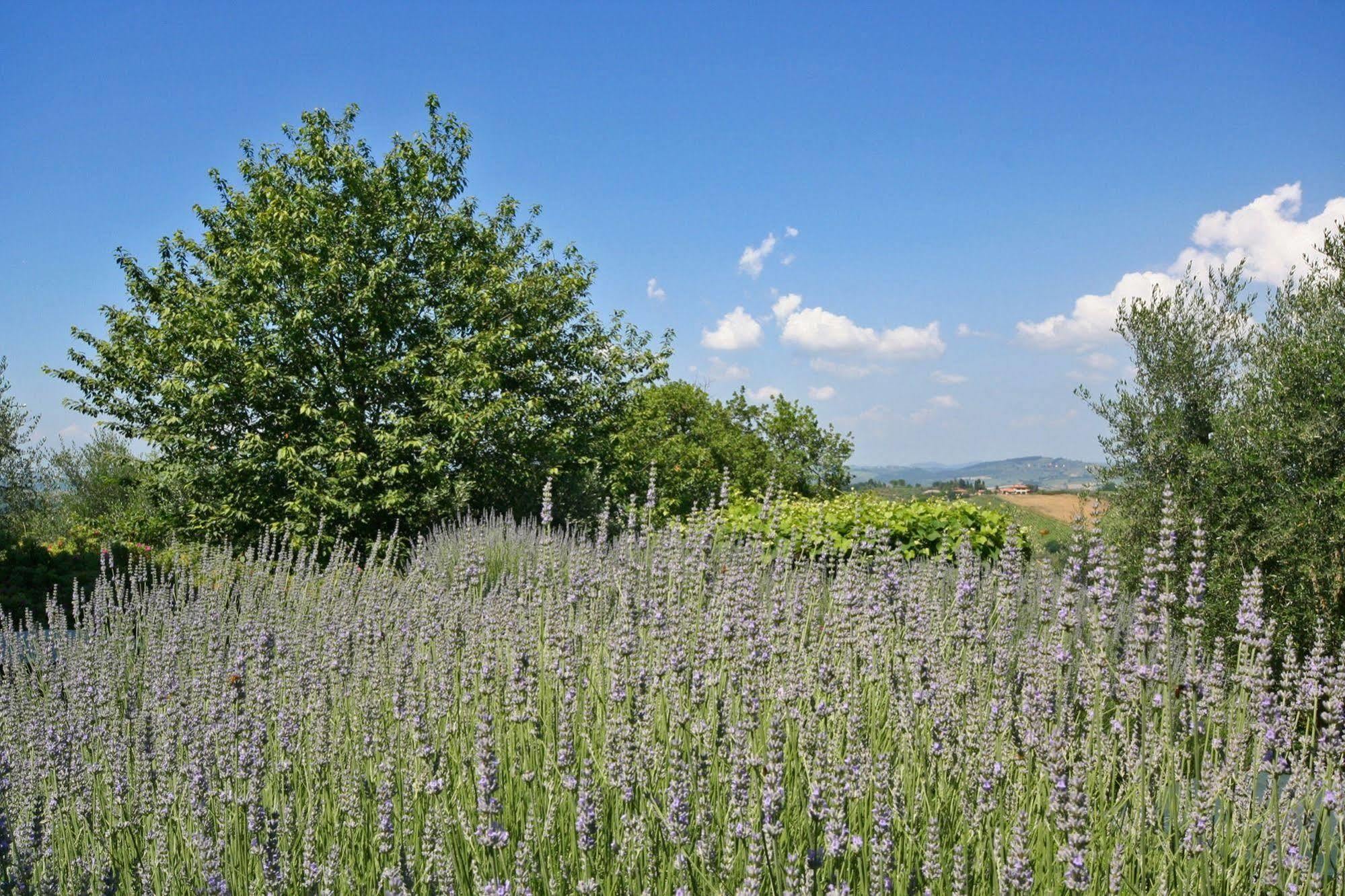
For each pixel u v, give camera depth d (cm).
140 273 2011
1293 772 351
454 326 2038
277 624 609
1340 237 754
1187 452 774
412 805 331
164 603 853
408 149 2088
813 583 645
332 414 1895
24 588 1248
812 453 3200
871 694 439
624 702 378
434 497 1805
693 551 652
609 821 327
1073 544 383
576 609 581
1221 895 304
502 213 2255
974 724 357
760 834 270
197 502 1917
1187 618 354
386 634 596
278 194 1953
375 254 1992
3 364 1969
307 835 318
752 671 387
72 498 2761
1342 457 682
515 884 282
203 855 299
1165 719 333
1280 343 761
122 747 364
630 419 2298
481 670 431
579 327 2239
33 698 508
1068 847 273
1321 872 295
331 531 1794
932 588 573
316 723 398
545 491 706
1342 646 378
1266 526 691
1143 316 857
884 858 271
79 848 351
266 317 1841
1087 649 420
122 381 1947
